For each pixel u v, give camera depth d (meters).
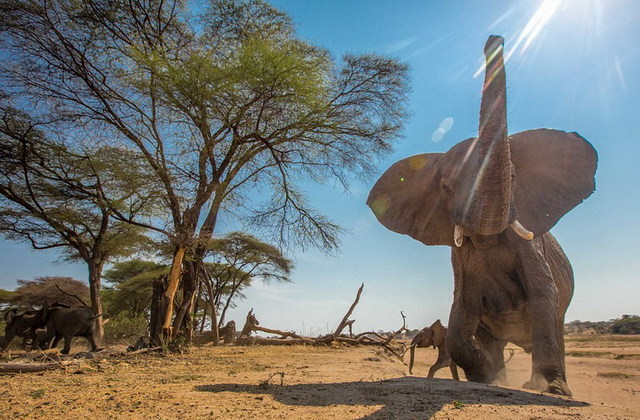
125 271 32.12
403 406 4.11
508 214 5.61
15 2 13.11
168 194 14.25
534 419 3.57
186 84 13.28
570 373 17.36
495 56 5.00
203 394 4.99
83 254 16.53
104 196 15.21
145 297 29.03
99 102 14.43
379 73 16.17
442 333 14.52
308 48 15.10
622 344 42.56
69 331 14.74
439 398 4.48
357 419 3.62
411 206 7.47
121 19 14.28
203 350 14.91
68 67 13.84
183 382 6.27
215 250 26.50
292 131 15.61
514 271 6.70
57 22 14.07
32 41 13.58
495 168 5.19
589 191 6.75
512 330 7.03
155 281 13.32
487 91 5.08
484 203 5.40
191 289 14.00
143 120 14.59
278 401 4.46
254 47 13.79
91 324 15.14
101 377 7.02
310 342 21.98
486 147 5.13
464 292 6.95
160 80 13.55
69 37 14.07
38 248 16.92
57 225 15.82
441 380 6.05
